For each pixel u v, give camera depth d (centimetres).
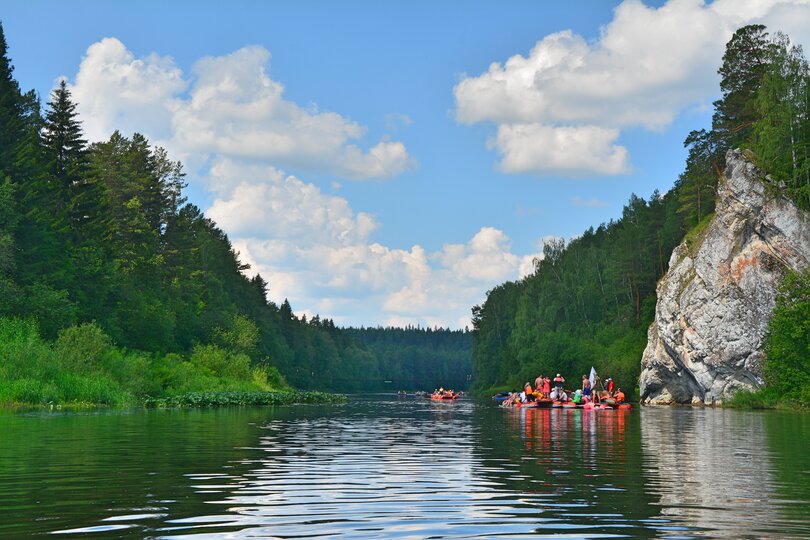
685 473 1628
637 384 10119
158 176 11106
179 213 11588
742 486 1420
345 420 4069
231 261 15412
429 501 1223
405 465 1767
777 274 7494
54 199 7800
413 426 3544
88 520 1041
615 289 12462
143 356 7575
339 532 971
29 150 7162
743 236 7812
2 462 1723
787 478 1546
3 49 7312
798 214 7362
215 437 2552
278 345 15925
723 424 3881
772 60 7694
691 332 8231
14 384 4703
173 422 3428
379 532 973
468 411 5866
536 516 1094
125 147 10706
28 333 5634
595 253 13212
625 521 1059
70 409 4444
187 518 1060
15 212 6644
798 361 6494
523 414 5288
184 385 7431
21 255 6756
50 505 1158
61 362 5391
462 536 952
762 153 7669
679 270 8706
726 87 9081
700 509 1161
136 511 1111
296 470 1641
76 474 1523
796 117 7531
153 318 8856
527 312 14412
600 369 10756
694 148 9550
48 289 6556
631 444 2470
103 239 8812
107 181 9900
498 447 2328
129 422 3325
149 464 1703
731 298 7825
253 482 1434
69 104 8262
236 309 13250
